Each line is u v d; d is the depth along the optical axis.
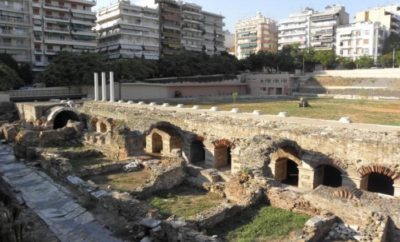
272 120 29.44
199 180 23.67
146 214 16.83
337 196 17.14
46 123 44.84
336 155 24.12
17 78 64.44
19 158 30.69
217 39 151.62
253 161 22.56
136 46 115.06
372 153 22.67
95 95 59.72
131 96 74.75
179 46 129.38
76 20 101.94
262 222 17.20
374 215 15.49
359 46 132.62
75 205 19.72
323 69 119.38
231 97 86.00
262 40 164.50
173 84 83.31
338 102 68.12
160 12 122.50
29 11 92.25
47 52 96.25
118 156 30.72
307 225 15.52
